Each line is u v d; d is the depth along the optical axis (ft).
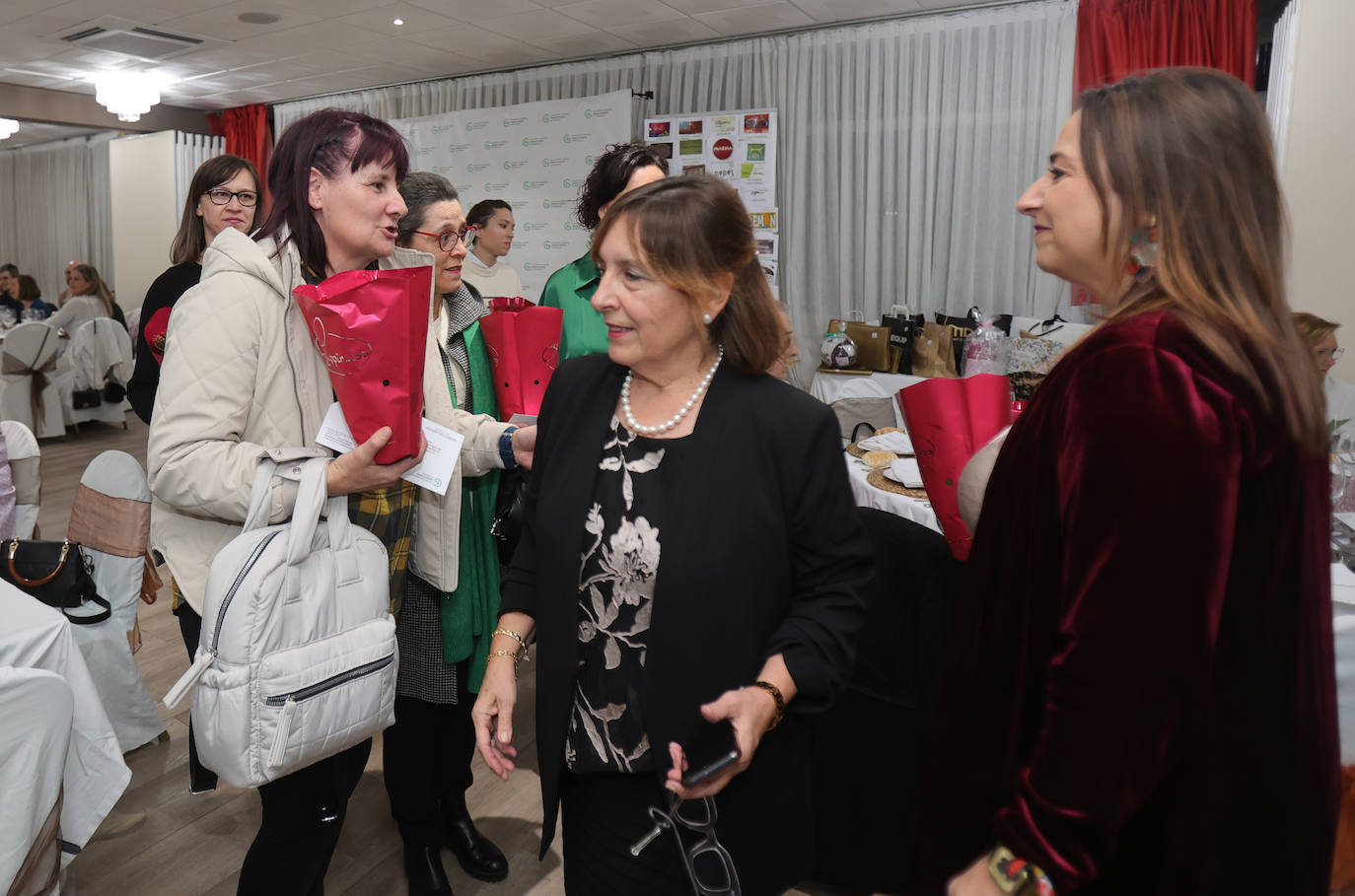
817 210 19.79
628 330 3.22
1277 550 2.31
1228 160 2.37
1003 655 2.69
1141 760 2.15
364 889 6.36
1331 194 10.89
